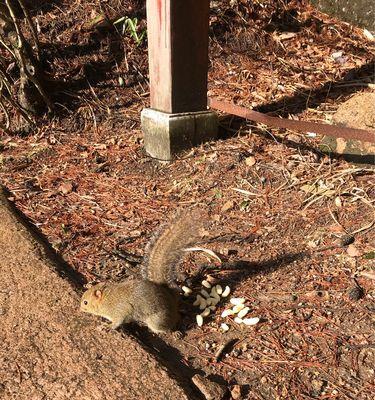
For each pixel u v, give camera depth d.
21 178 1.50
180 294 1.09
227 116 1.62
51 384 0.89
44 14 1.99
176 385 0.88
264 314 1.02
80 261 1.20
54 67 1.83
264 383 0.88
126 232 1.27
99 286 1.02
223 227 1.25
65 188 1.44
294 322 0.99
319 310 1.01
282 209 1.27
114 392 0.87
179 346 0.97
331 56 1.90
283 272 1.11
